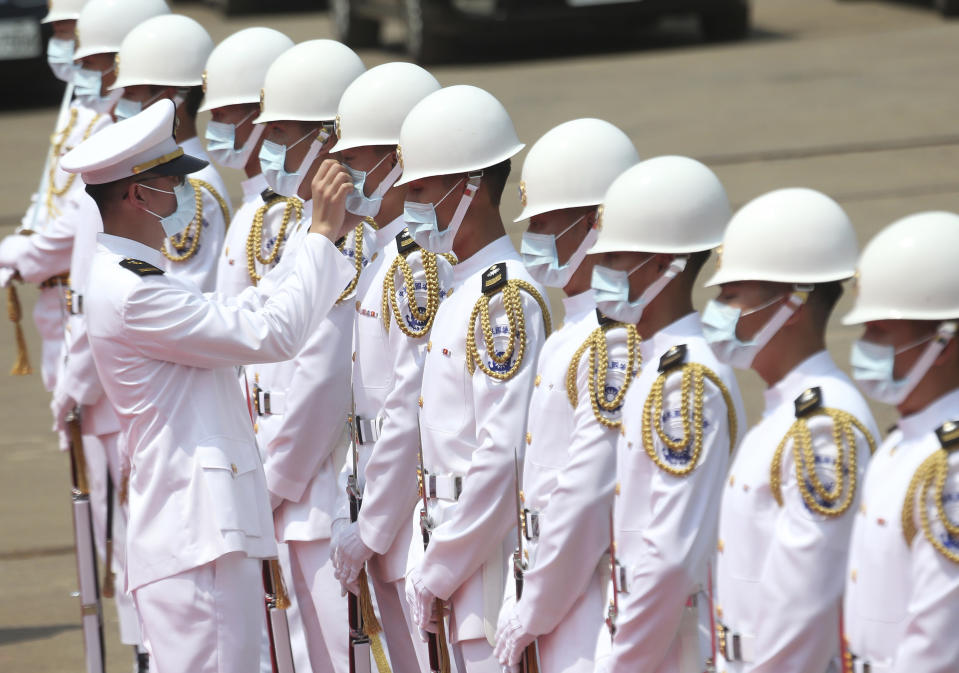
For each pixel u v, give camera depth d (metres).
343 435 15.33
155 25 18.27
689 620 10.45
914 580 8.69
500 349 12.16
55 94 52.28
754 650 9.54
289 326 12.94
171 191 12.88
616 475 10.98
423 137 12.41
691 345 10.58
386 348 13.99
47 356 21.39
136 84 18.03
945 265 8.74
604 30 49.59
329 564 15.40
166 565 12.60
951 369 8.87
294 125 15.05
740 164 36.41
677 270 10.51
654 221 10.51
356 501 14.14
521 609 11.49
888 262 8.87
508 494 12.10
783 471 9.46
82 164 12.55
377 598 14.71
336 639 15.40
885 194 33.31
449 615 12.90
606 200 10.80
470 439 12.61
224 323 12.63
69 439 17.31
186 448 12.69
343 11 56.12
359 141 13.67
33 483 23.64
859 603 8.99
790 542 9.32
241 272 16.31
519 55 53.03
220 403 12.91
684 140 38.81
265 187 16.55
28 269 20.17
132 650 18.33
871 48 50.19
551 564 11.14
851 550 9.14
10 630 18.88
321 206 13.33
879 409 22.95
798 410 9.54
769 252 9.71
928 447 8.77
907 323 8.86
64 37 21.83
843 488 9.30
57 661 18.02
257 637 12.95
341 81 14.97
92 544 16.56
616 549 10.62
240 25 66.25
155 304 12.50
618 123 41.06
